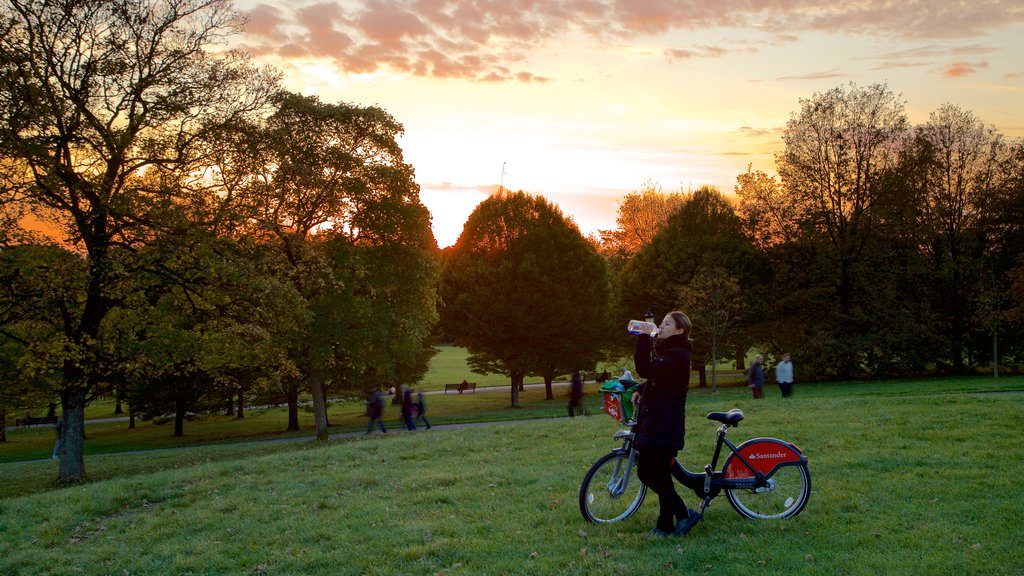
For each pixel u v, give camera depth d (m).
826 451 10.50
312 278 28.84
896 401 16.59
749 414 15.35
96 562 7.35
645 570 5.68
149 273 21.92
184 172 23.34
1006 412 13.26
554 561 6.03
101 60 22.11
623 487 7.21
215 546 7.50
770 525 6.78
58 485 22.34
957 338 52.31
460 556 6.43
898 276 52.16
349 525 7.87
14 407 31.19
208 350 24.22
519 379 62.06
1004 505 7.02
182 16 23.56
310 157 31.84
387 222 34.31
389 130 35.25
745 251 54.75
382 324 34.16
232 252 23.67
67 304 22.22
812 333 52.78
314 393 35.06
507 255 50.81
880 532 6.41
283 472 12.31
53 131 21.27
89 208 21.91
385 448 14.41
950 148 51.75
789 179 53.69
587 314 51.09
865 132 51.59
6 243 20.06
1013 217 49.84
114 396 43.19
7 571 7.30
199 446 35.81
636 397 7.12
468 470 10.73
